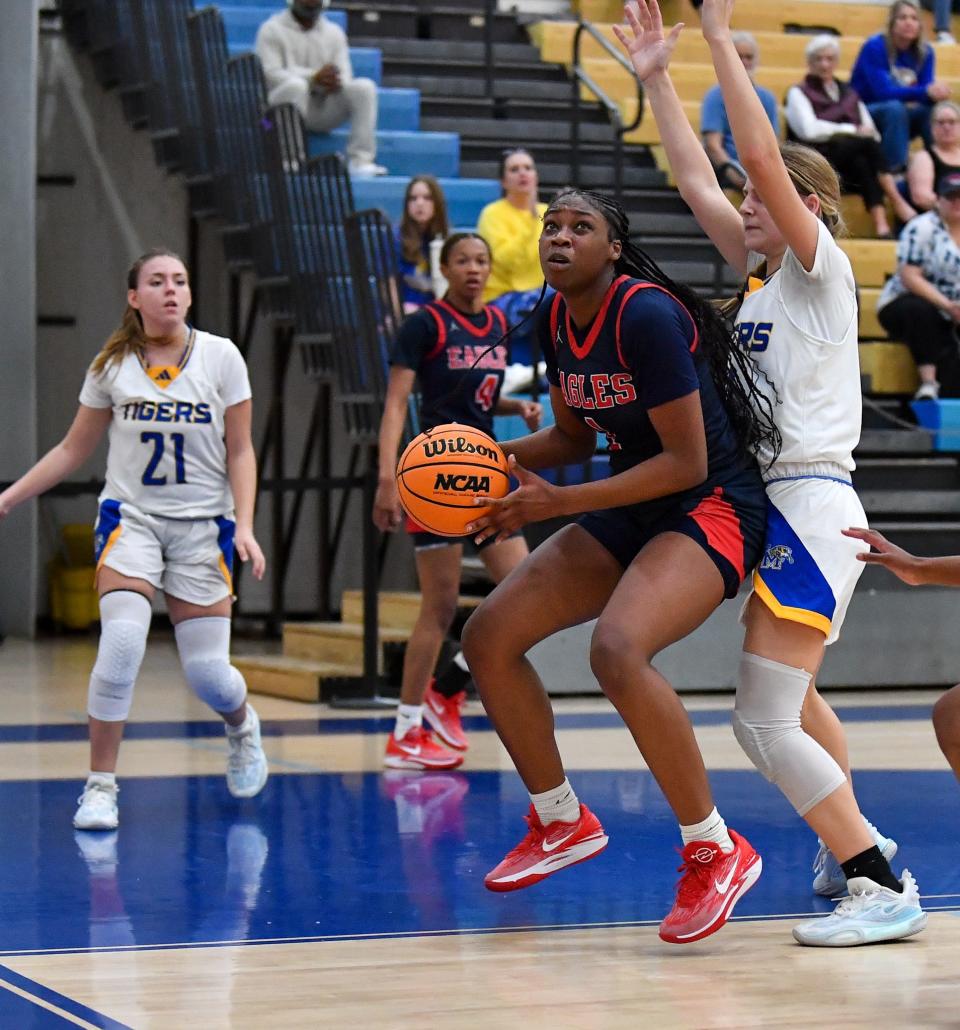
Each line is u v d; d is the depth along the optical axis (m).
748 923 6.23
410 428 13.51
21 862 7.28
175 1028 4.77
